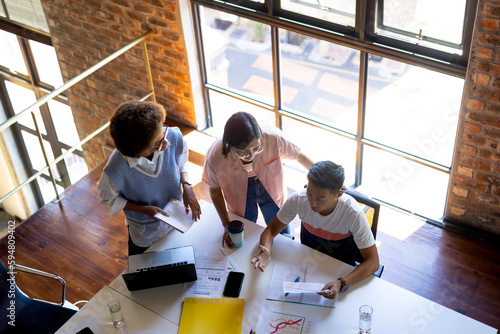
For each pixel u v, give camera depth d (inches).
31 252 132.9
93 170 158.6
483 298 113.6
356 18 120.7
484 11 98.9
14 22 194.4
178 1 144.4
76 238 136.2
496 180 117.6
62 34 183.8
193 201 95.7
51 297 121.4
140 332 79.1
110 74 180.2
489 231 127.0
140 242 98.1
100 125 199.3
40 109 218.8
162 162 91.3
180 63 158.4
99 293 85.6
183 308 81.7
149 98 175.3
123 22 161.8
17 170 249.1
